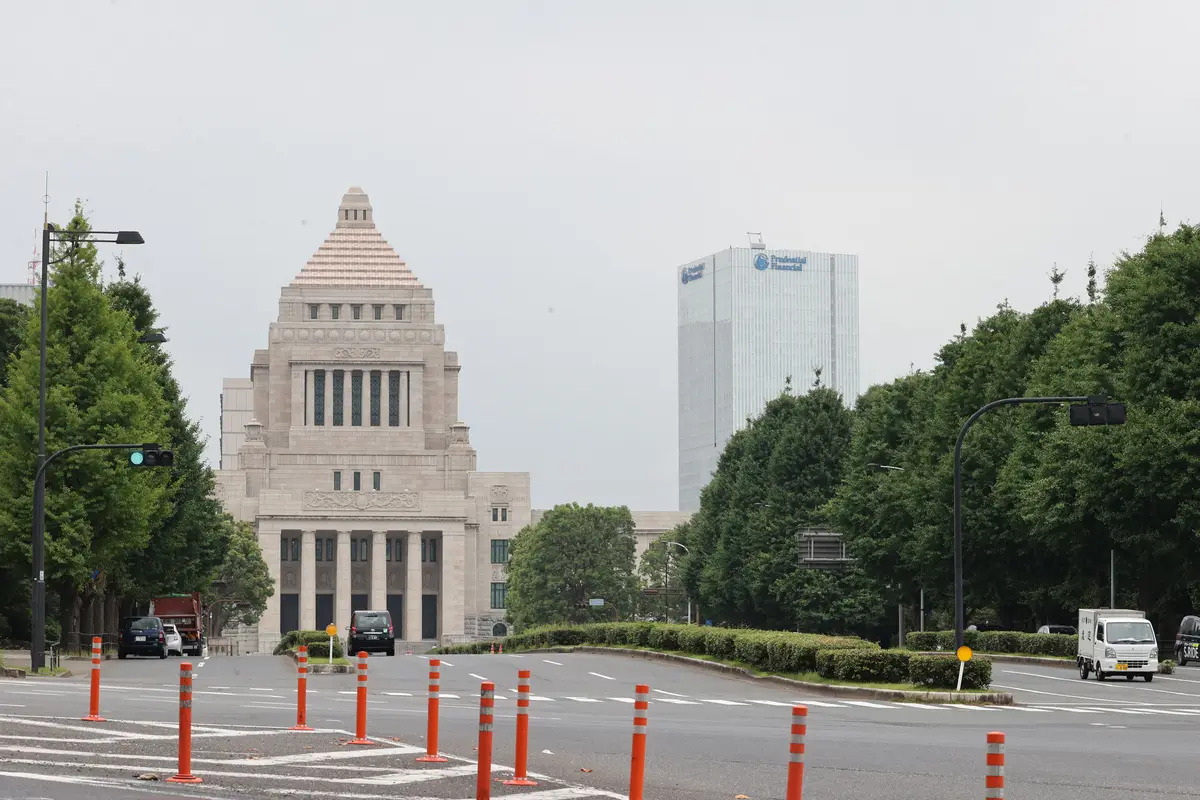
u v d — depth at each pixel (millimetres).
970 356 75688
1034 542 69062
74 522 57781
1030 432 69375
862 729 27781
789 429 93750
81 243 61469
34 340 60094
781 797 17188
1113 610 50219
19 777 16516
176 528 76812
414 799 15766
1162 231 63531
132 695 34500
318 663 52812
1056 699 40031
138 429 60156
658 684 45000
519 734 17438
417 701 35000
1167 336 59469
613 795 16797
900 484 78000
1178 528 57844
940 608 90000
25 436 58500
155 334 66750
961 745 24172
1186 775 20000
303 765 18859
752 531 92625
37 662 46156
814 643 43750
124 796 15297
